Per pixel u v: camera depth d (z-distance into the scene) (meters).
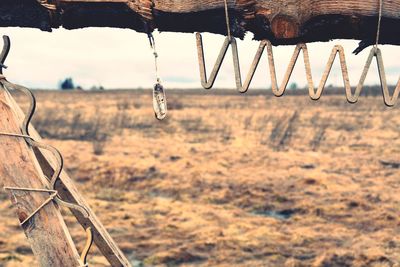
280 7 3.08
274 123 32.94
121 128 30.45
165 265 10.22
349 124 31.86
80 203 3.70
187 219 12.81
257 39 3.23
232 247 10.98
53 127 28.64
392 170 18.23
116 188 15.68
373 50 3.11
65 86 109.50
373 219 12.72
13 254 10.15
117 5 3.17
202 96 75.62
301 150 22.75
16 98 57.25
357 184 16.16
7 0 3.17
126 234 11.71
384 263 9.99
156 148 23.06
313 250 10.91
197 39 3.17
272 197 14.69
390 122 33.03
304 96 66.69
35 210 3.18
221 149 22.78
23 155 3.19
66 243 3.18
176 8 3.15
